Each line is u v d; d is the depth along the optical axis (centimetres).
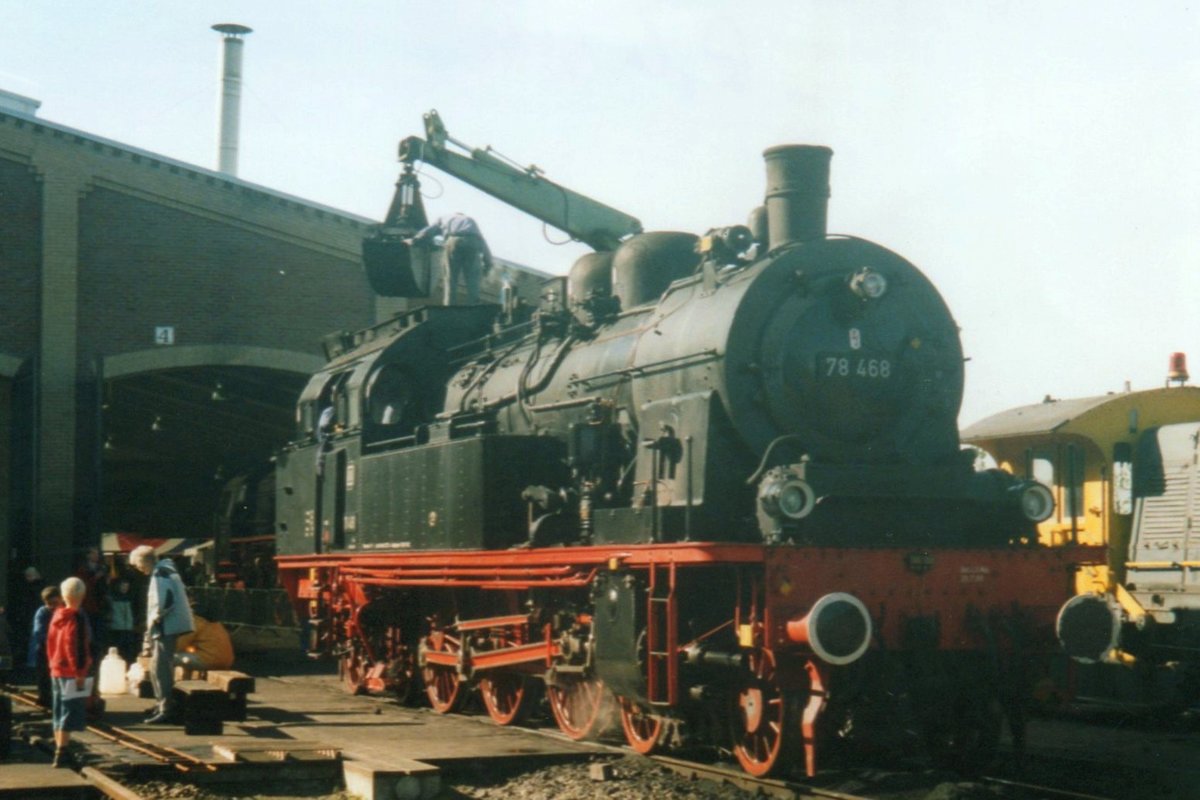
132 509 4591
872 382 1136
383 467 1576
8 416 2506
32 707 1462
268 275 2688
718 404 1107
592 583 1159
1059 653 1070
